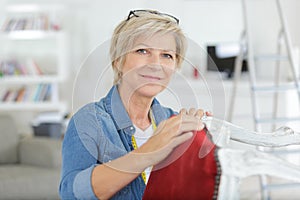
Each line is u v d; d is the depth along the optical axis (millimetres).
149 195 1002
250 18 5797
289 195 4305
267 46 5723
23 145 4086
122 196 1002
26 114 5719
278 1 4133
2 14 5621
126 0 5664
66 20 5707
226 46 5727
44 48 5715
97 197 964
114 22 5664
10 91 5418
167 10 5898
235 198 988
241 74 5688
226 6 5930
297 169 1018
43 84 5422
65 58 5547
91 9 5684
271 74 5699
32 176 3627
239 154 1021
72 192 971
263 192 3906
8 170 3816
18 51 5727
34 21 5379
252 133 1055
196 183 993
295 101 5184
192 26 6000
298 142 1057
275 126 5047
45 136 4605
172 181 999
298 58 5406
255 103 3898
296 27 5582
